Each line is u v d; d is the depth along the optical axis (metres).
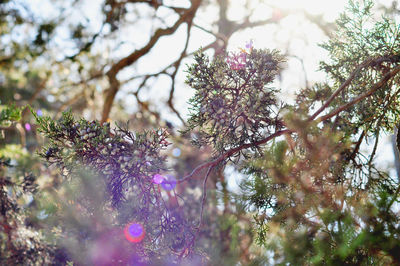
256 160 2.23
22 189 2.90
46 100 8.01
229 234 3.31
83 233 2.40
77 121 2.29
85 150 2.23
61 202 2.70
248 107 2.18
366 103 2.27
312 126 2.00
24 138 4.22
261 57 2.20
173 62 7.93
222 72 2.24
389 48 2.27
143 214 2.30
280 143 2.07
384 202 1.63
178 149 4.49
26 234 2.67
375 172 2.08
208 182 4.48
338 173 2.01
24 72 7.44
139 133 2.26
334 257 1.73
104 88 8.39
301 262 1.86
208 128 2.32
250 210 2.28
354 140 2.27
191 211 4.04
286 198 2.08
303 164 2.07
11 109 2.57
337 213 1.78
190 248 2.30
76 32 7.07
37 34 6.80
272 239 2.07
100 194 2.29
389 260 1.65
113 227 2.37
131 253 2.31
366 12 2.37
